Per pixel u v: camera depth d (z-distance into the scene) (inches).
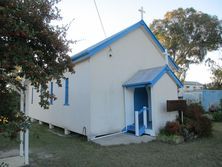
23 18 171.2
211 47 1154.0
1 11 159.0
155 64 509.4
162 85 402.3
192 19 1114.1
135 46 474.9
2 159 267.9
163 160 259.4
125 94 436.5
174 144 336.5
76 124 436.1
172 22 1155.9
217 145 327.3
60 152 307.4
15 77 176.6
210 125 395.5
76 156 284.8
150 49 504.4
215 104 835.4
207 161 252.8
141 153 290.8
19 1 169.8
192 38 1147.3
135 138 380.5
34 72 169.2
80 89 428.8
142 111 419.5
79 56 418.3
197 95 845.2
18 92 199.2
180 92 881.5
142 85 403.9
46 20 187.8
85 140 390.0
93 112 394.3
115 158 271.6
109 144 345.7
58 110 523.2
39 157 282.8
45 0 183.3
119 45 445.1
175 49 1180.5
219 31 1120.8
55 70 194.5
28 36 167.8
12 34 163.5
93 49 394.9
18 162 257.3
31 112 743.1
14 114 175.8
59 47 191.3
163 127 391.5
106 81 417.7
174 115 409.1
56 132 499.8
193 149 305.0
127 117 433.4
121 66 443.5
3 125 161.6
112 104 421.1
